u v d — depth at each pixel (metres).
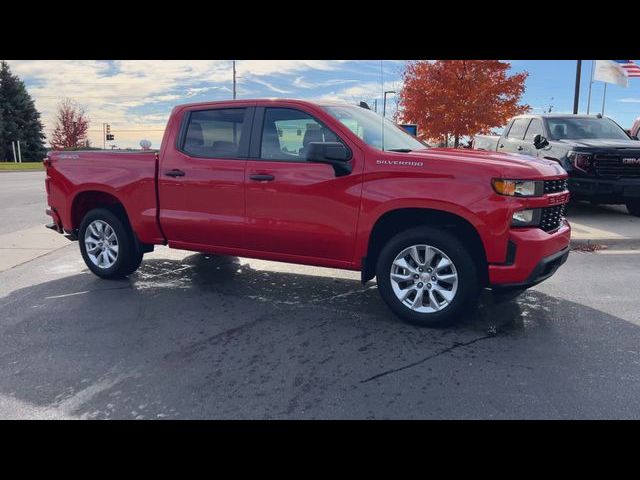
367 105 6.03
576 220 9.52
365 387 3.54
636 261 6.99
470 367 3.84
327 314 5.02
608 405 3.29
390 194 4.45
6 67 59.66
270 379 3.67
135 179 5.70
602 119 11.02
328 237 4.78
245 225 5.14
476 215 4.21
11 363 3.95
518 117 12.05
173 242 5.67
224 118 5.30
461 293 4.39
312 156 4.45
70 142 59.88
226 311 5.11
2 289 5.86
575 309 5.11
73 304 5.33
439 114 19.31
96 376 3.73
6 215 11.63
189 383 3.61
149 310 5.15
